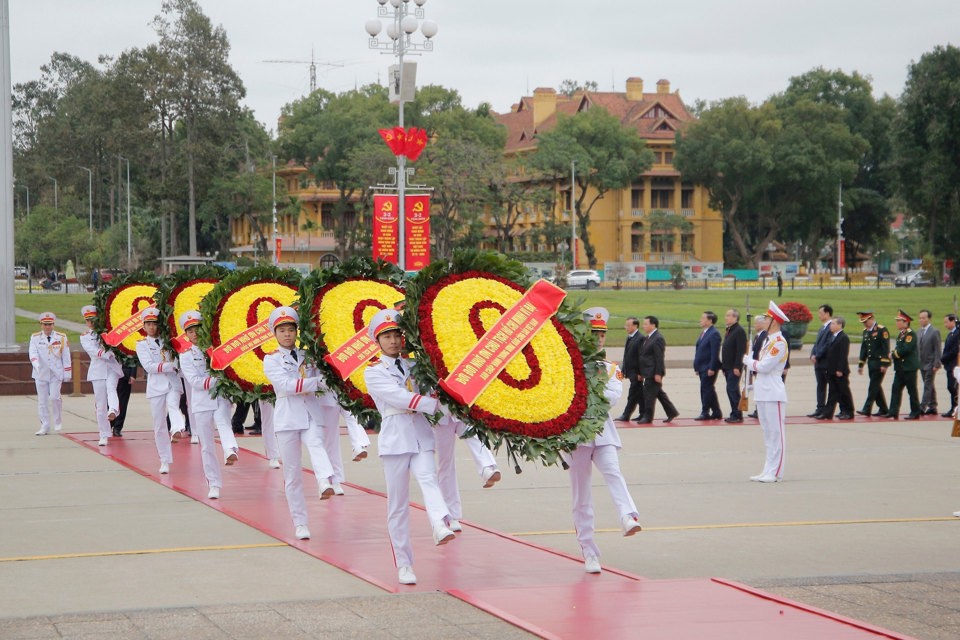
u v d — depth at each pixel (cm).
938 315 5612
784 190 10812
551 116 11506
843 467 1683
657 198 11125
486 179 8744
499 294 1004
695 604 858
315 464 1162
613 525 1247
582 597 887
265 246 10094
